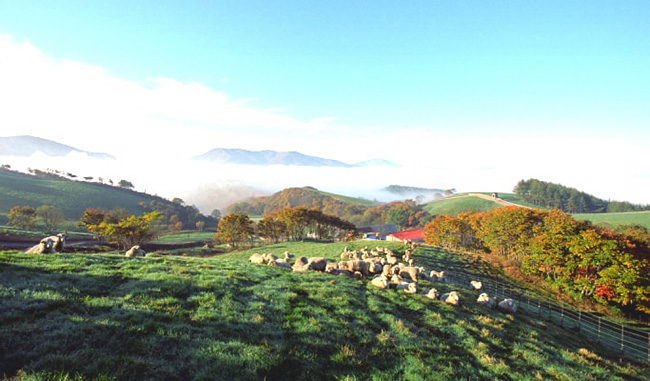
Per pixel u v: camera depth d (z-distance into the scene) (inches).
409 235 5088.6
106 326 417.7
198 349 405.4
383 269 1159.6
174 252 3580.2
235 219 4121.6
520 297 1544.0
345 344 509.7
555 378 529.7
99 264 719.7
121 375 328.8
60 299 471.2
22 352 335.0
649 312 1633.9
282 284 788.6
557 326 1038.4
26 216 4734.3
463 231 3870.6
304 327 540.7
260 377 378.3
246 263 1066.1
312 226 5017.2
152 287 600.1
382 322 644.7
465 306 896.3
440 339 608.1
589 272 1925.4
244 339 462.3
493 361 543.8
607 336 1112.8
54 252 792.3
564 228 2153.1
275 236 4616.1
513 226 2910.9
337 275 1030.4
